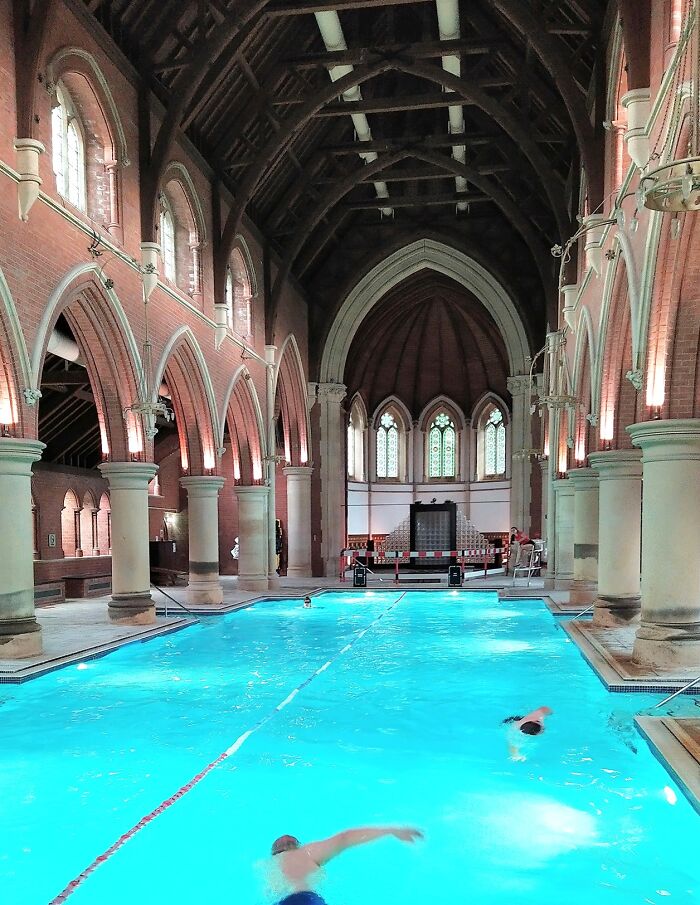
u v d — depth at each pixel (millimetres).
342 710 8781
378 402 34750
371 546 33594
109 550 25672
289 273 23609
